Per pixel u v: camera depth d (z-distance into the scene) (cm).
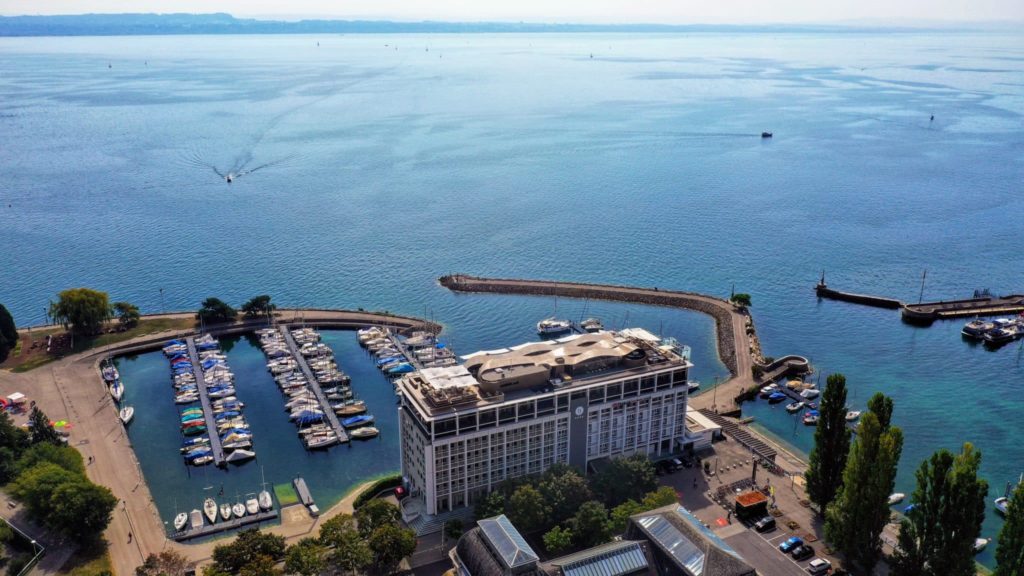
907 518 19350
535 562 14838
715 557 14825
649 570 15288
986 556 19688
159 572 17600
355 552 17425
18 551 18938
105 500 19375
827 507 19400
